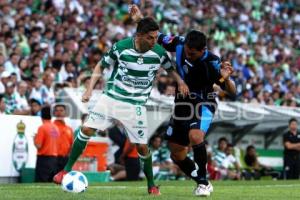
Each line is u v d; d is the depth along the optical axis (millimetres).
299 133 43906
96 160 35562
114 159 36844
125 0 65000
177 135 20781
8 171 32281
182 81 19938
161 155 39438
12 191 20766
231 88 20375
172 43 20250
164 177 39094
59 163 32750
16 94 37531
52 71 41719
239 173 42406
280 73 64375
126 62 19453
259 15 78125
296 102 55562
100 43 51562
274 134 47406
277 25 77500
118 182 32281
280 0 83312
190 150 35875
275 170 46688
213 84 20672
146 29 18953
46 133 31875
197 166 20031
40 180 31953
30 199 17406
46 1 54438
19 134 32906
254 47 67750
